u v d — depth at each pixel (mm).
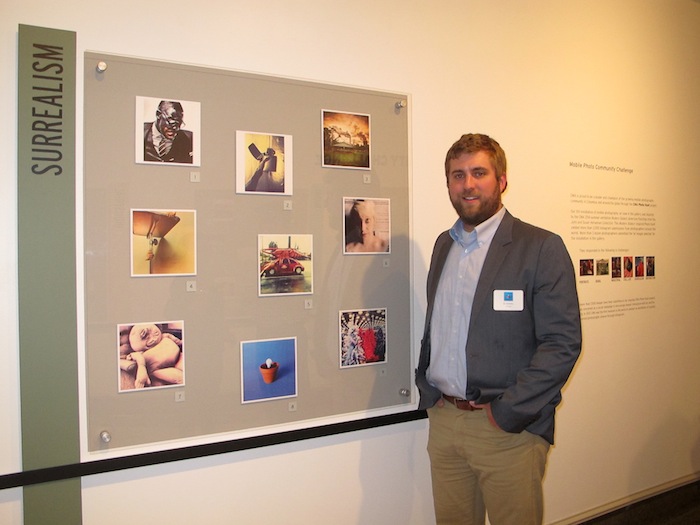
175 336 1410
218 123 1459
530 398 1232
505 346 1333
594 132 2232
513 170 2012
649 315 2426
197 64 1436
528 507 1322
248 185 1498
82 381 1320
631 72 2350
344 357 1666
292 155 1566
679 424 2543
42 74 1271
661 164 2459
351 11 1684
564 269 1305
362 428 1691
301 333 1588
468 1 1913
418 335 1820
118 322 1348
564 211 2143
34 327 1271
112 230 1337
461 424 1406
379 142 1724
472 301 1405
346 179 1658
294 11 1587
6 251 1259
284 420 1567
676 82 2512
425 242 1831
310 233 1598
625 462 2354
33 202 1266
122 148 1345
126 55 1353
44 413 1283
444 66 1860
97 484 1357
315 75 1615
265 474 1577
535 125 2068
